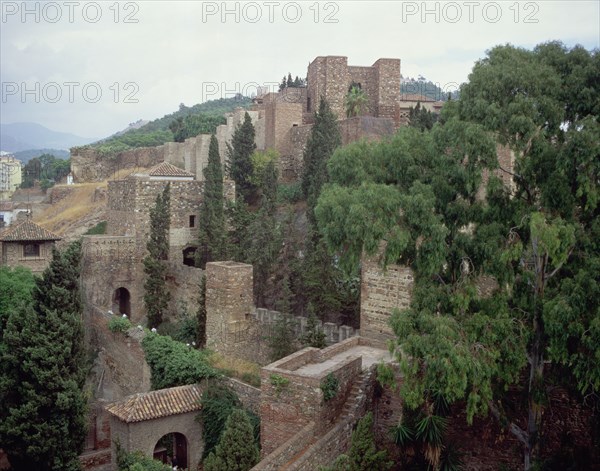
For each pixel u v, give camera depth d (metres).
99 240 51.09
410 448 23.58
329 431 23.83
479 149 20.38
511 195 25.50
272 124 64.94
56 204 82.69
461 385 18.62
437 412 23.33
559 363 21.33
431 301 21.02
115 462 29.80
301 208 52.50
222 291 36.75
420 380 20.67
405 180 23.31
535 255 20.89
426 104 75.44
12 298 41.53
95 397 41.22
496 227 21.36
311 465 22.16
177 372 33.56
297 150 63.12
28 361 31.86
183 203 53.47
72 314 34.34
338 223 22.31
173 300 48.72
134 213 52.62
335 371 24.84
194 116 111.00
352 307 37.59
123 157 92.94
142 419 29.38
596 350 18.34
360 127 55.69
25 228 50.47
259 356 36.19
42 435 30.97
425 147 23.61
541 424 23.48
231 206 50.97
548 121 20.84
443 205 22.36
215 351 37.03
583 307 18.89
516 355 20.23
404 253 22.97
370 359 29.12
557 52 22.31
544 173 20.98
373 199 21.17
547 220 19.77
